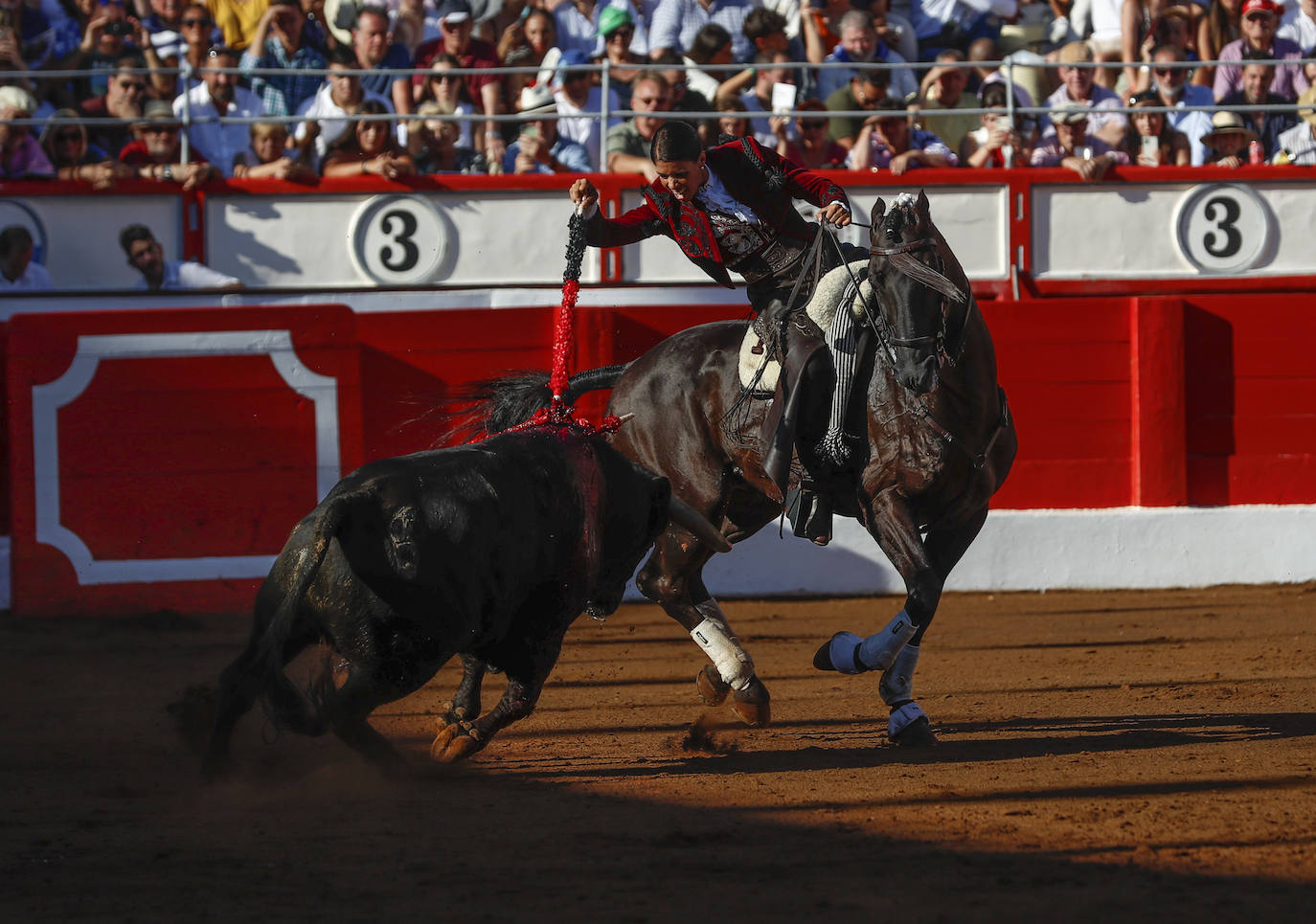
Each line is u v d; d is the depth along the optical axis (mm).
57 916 9516
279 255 30438
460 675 21094
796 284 16328
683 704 18688
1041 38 36375
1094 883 9977
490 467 12695
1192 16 34719
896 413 15508
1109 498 29594
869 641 15469
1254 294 30969
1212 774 13570
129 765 14656
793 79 33000
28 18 34250
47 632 25656
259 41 33094
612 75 33219
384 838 11438
